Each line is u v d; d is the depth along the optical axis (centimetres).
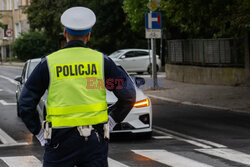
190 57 2958
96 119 448
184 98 2125
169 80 3156
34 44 6538
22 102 452
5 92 2614
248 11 1748
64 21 456
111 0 4112
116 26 4294
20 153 1009
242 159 932
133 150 1023
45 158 455
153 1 2414
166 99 2123
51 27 5375
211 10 1931
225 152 1003
